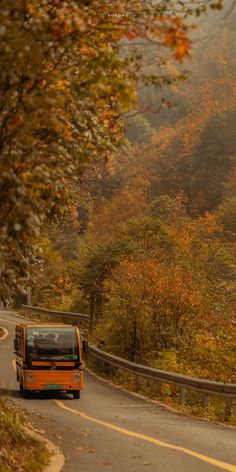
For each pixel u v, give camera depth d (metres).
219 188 157.88
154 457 13.55
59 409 22.97
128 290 40.00
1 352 46.00
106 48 9.33
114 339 41.38
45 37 8.38
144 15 8.80
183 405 25.69
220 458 13.70
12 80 8.33
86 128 10.18
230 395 22.16
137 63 9.34
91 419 19.80
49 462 12.21
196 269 46.94
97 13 8.99
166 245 57.16
